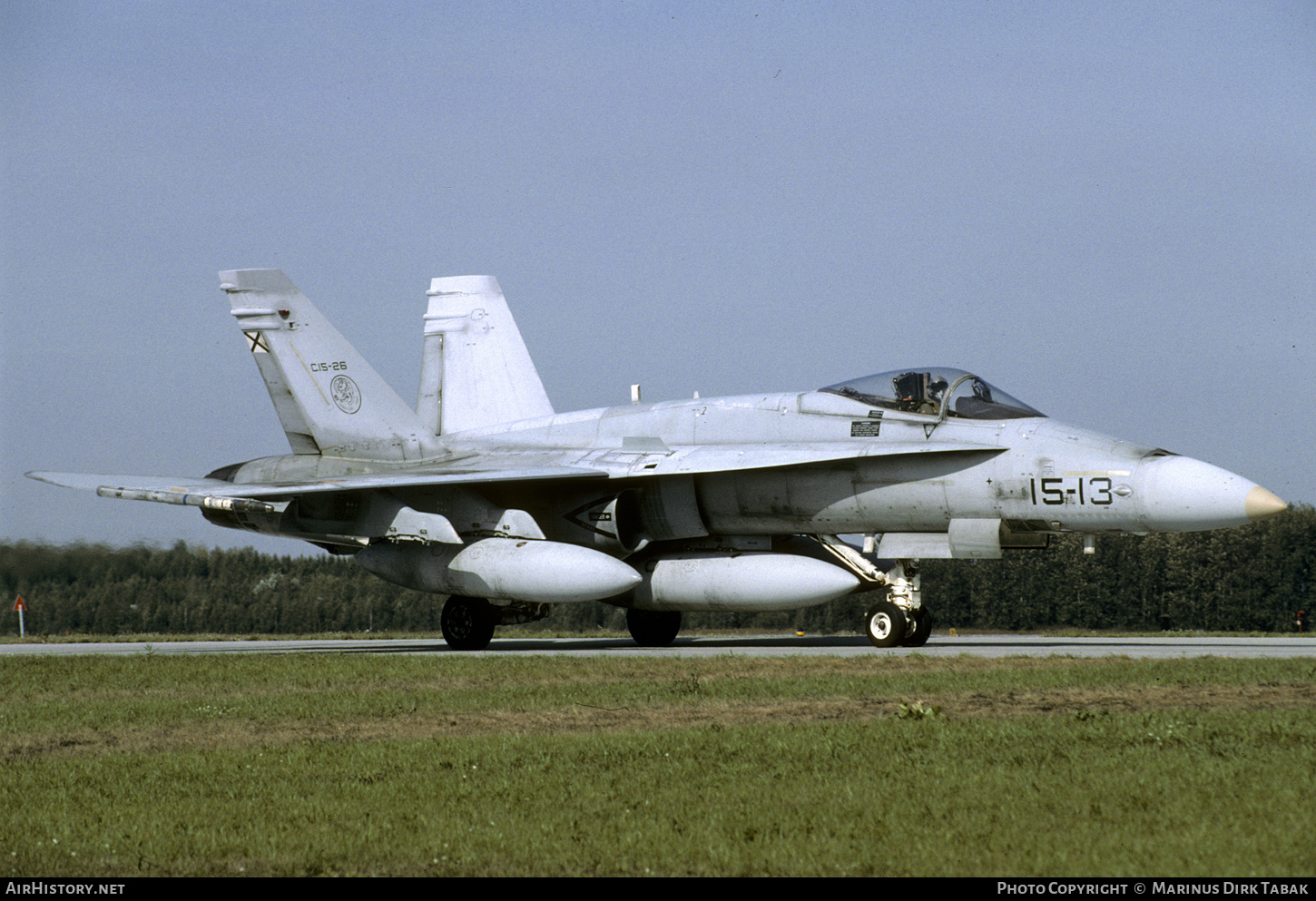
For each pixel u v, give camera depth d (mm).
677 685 37062
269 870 18500
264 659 49938
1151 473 51406
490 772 24516
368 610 123812
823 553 63094
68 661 49875
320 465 68312
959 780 22516
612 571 56594
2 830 20891
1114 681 35312
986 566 142000
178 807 22281
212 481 63719
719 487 61062
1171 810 19969
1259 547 135750
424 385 87938
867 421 57969
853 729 28047
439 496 62406
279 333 69312
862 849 18516
